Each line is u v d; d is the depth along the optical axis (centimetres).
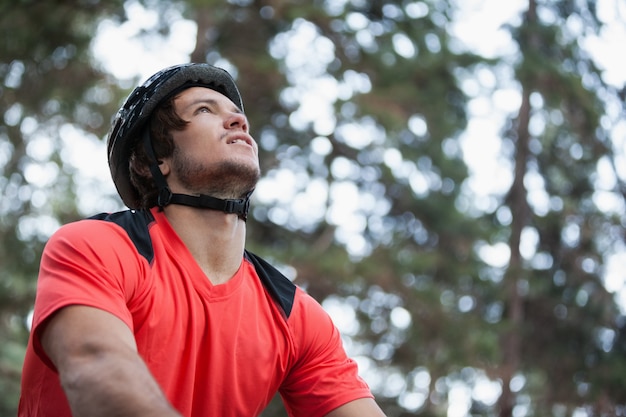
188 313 344
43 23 1424
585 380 2444
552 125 2555
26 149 1788
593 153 2509
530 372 2522
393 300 2058
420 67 2048
